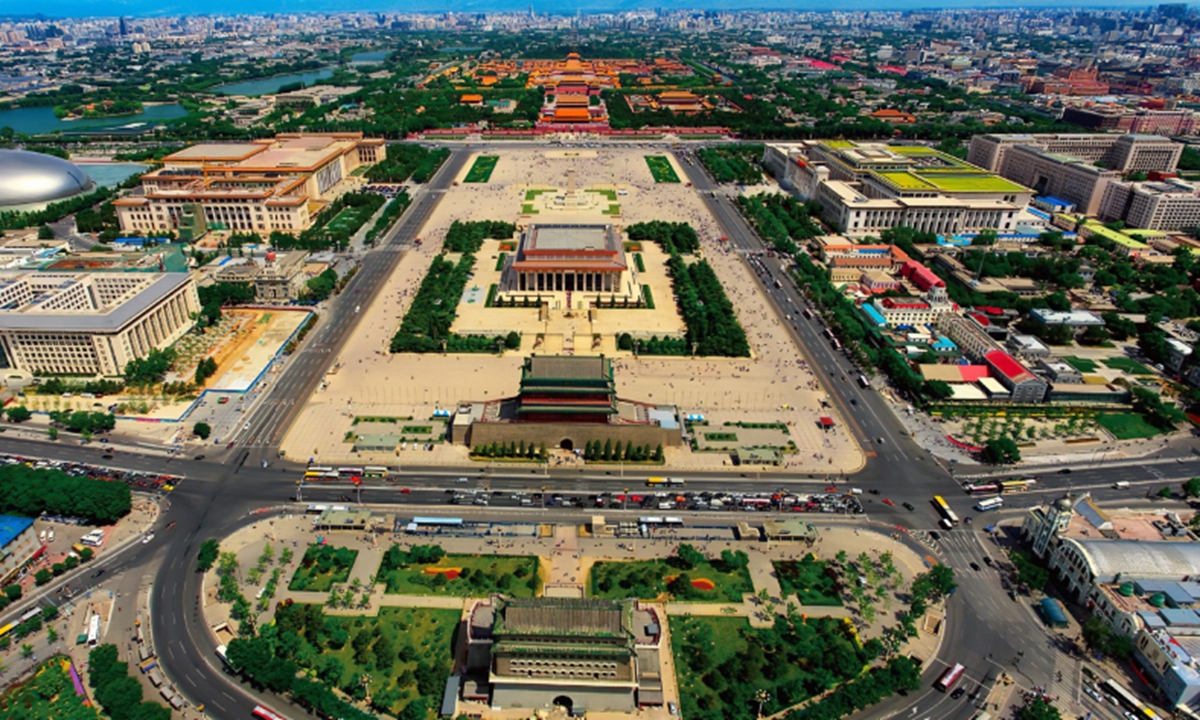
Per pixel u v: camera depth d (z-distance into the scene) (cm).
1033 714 19438
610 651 19450
